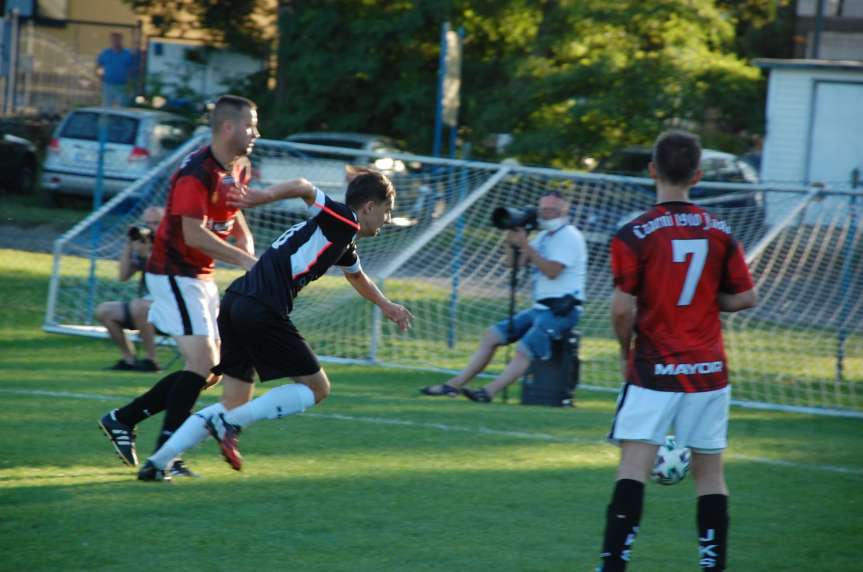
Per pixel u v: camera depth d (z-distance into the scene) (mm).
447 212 40781
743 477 21266
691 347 13398
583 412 27844
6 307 39812
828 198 38344
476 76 75938
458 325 40281
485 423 25406
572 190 43625
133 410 18828
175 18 85375
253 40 85312
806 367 36000
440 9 73062
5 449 20359
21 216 60500
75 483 18188
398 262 36312
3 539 15094
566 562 15102
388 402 27844
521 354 28938
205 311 18781
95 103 91312
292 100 78312
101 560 14383
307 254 16703
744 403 31016
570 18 67000
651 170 14031
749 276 13719
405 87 75250
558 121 67000
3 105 87500
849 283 36844
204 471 19484
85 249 40344
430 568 14648
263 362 16953
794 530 17406
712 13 66750
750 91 66438
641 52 65688
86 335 35969
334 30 76125
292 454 21234
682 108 63750
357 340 38094
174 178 18484
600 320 41875
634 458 13648
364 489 18766
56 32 95500
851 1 89188
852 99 65188
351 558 14945
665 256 13367
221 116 18141
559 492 19109
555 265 28375
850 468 22516
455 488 19125
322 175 41719
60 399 25547
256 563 14562
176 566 14289
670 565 15312
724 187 33375
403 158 36812
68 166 60625
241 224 19656
